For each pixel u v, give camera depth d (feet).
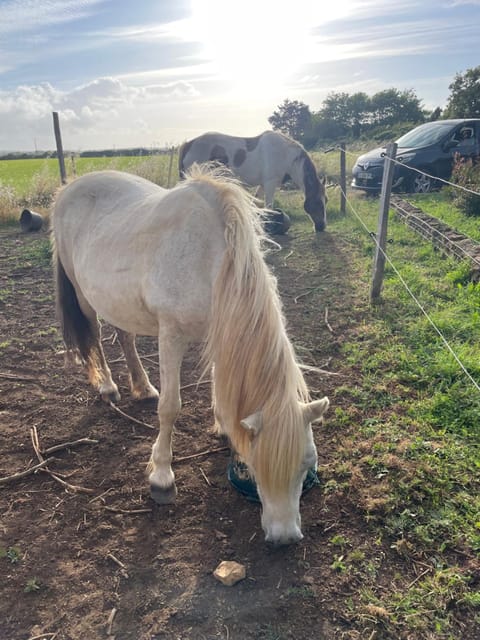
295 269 21.42
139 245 8.38
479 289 16.56
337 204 34.35
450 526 7.83
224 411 7.09
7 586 7.22
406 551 7.50
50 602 6.97
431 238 22.68
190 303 7.72
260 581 7.14
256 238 7.47
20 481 9.41
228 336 6.87
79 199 10.73
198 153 29.19
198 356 14.44
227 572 7.10
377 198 35.68
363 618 6.52
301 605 6.75
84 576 7.34
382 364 12.91
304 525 8.09
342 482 8.97
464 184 28.86
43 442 10.52
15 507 8.75
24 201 36.45
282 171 28.45
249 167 28.99
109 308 9.32
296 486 6.52
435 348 13.24
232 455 9.33
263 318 6.75
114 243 8.97
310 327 15.52
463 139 35.63
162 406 8.33
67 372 13.44
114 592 7.07
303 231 28.30
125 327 9.70
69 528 8.25
